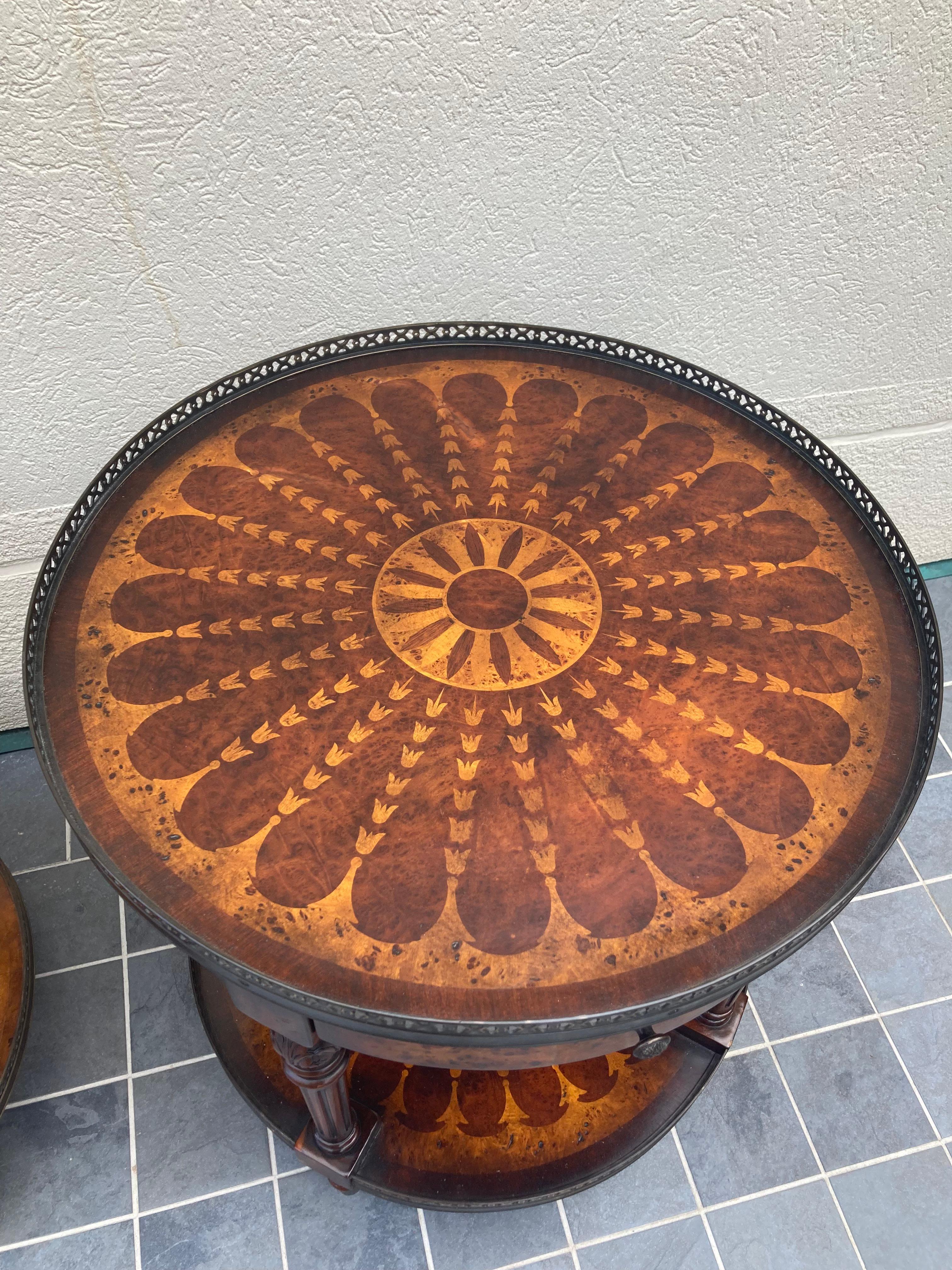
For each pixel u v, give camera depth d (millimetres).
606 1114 1030
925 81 1032
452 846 731
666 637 855
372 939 691
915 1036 1162
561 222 1079
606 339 1066
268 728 788
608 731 794
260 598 866
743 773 778
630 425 1021
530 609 867
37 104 878
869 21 978
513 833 739
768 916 711
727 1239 1027
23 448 1118
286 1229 1021
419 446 990
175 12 852
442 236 1064
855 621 875
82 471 1163
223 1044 1078
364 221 1032
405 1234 1022
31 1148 1060
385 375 1055
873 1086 1125
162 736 781
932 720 803
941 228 1174
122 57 867
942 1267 1016
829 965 1210
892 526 916
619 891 718
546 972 682
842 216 1138
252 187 979
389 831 738
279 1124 1014
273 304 1080
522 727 794
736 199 1099
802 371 1306
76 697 800
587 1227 1030
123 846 726
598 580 892
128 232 982
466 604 869
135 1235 1015
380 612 861
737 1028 1157
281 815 744
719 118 1025
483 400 1036
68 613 850
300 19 877
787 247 1157
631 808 756
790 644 856
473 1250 1017
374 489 953
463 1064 716
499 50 932
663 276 1156
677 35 956
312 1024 727
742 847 743
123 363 1084
